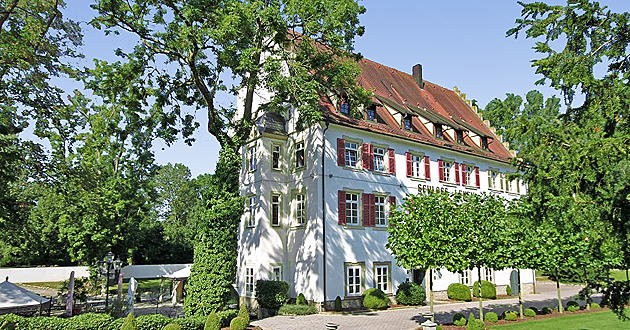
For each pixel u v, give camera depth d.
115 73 21.41
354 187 25.78
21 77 21.22
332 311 23.20
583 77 6.64
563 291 37.66
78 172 23.55
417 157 30.06
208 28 19.14
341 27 20.34
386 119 29.59
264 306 23.47
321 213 24.09
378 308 23.97
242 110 31.38
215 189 21.06
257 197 26.11
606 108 6.55
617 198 6.43
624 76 6.69
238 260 27.50
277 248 25.64
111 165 35.00
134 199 35.91
